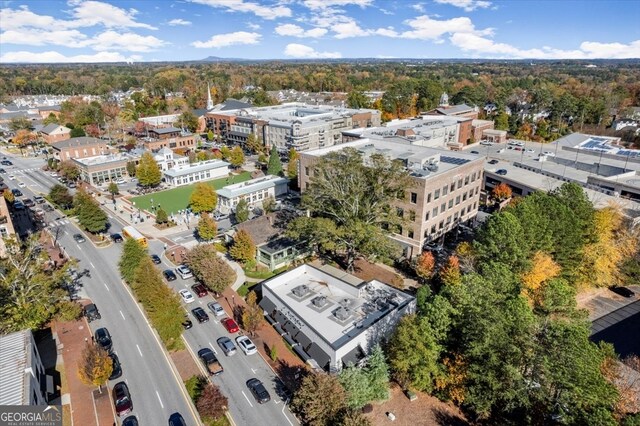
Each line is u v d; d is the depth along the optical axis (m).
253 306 48.41
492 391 33.03
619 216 60.53
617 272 57.97
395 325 44.03
